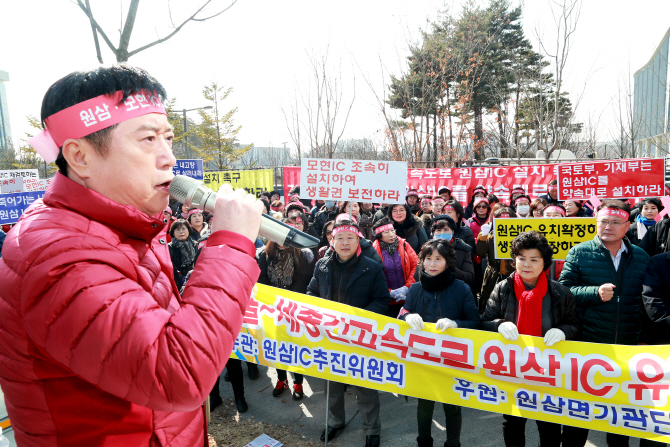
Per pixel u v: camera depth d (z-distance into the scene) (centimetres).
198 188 96
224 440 367
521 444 304
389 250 494
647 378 258
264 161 3381
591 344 271
